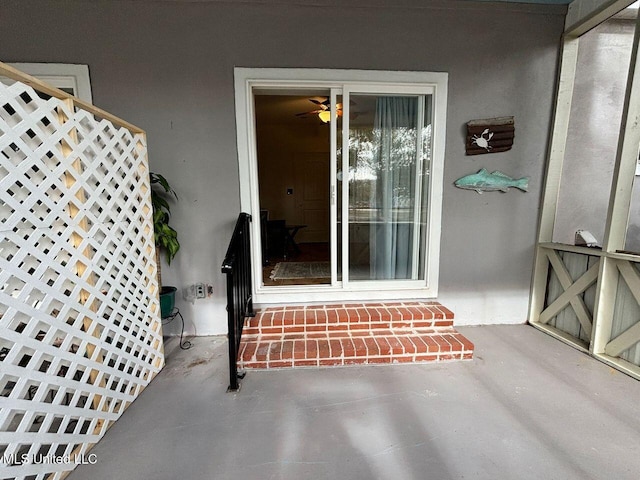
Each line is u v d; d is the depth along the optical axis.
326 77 2.52
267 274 3.70
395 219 2.83
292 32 2.46
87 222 1.59
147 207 2.14
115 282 1.79
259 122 6.36
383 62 2.55
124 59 2.42
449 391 1.94
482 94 2.66
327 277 3.48
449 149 2.71
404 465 1.40
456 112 2.67
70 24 2.34
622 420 1.67
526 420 1.68
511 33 2.60
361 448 1.50
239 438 1.58
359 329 2.53
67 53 2.37
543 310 2.94
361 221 2.80
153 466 1.41
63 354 1.41
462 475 1.35
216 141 2.56
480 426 1.64
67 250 1.45
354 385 2.02
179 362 2.33
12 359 1.17
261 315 2.58
